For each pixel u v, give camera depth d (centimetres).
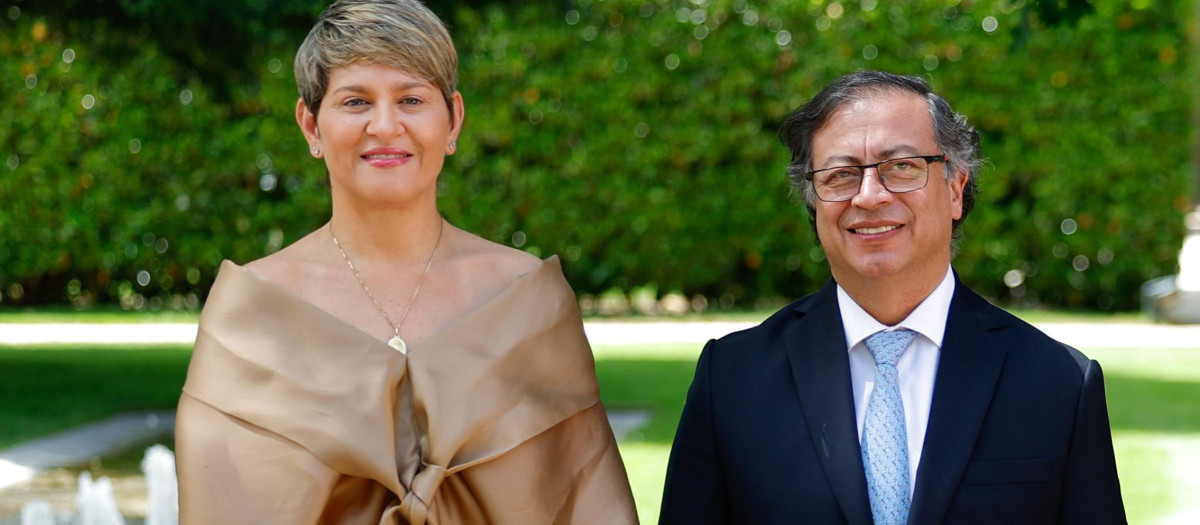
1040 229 1220
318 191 1192
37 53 1175
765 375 263
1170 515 511
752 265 1227
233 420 248
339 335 252
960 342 254
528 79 1185
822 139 254
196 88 1009
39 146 1196
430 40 255
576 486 264
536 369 261
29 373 859
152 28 696
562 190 1198
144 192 1209
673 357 920
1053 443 246
